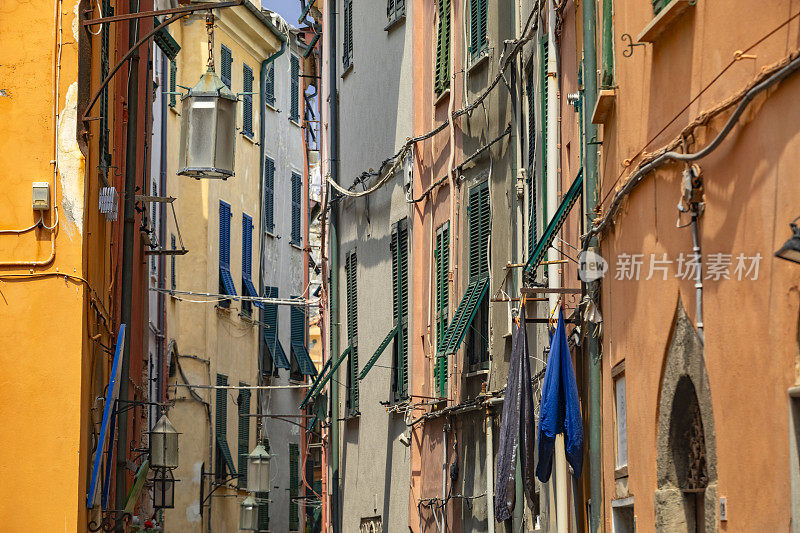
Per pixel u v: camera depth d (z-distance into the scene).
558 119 28.20
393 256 44.59
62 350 25.03
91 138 27.38
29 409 24.83
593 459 23.55
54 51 25.75
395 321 44.16
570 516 27.06
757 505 13.89
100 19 25.95
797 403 12.83
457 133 38.03
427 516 39.88
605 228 22.81
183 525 61.53
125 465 33.22
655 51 18.86
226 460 66.50
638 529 19.84
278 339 78.06
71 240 25.34
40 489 24.58
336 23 53.72
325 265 55.16
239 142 72.50
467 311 34.06
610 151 22.59
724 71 15.21
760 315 13.83
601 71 23.83
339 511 50.72
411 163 42.34
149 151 48.84
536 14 30.61
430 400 39.50
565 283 27.97
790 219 12.82
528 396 24.70
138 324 44.12
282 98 81.81
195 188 66.12
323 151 55.75
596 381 23.77
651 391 18.97
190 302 64.56
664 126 18.34
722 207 15.18
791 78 12.78
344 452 50.38
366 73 48.97
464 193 37.09
